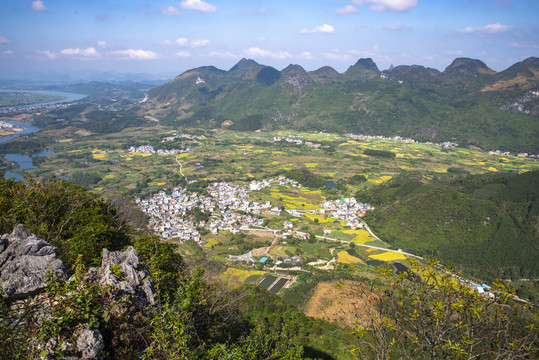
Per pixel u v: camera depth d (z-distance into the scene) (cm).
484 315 1155
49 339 1151
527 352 1052
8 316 1184
